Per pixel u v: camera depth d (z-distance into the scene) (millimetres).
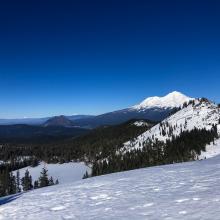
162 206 13141
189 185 17969
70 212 15047
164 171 28516
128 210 13469
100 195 19141
